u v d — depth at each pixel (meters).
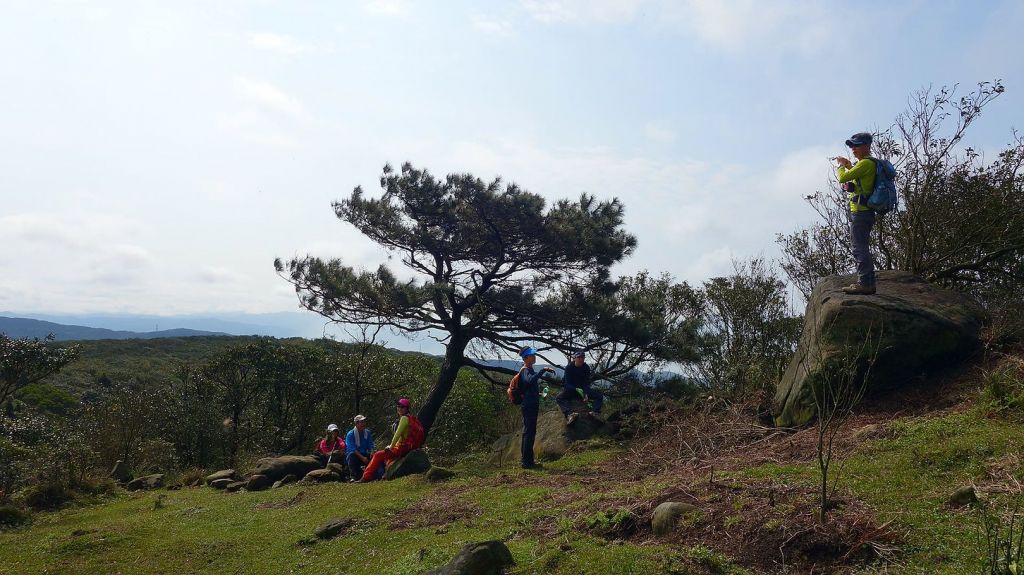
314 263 16.58
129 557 7.67
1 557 7.96
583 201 17.55
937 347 8.59
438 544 6.66
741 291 14.59
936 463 5.99
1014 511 4.72
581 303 15.70
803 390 8.95
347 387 22.48
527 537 6.37
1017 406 6.89
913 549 4.59
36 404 24.34
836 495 5.57
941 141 11.27
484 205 15.45
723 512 5.55
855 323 8.80
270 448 21.50
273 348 23.38
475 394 24.53
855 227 9.27
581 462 10.66
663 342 14.99
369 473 11.70
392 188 15.92
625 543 5.63
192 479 14.16
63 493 11.88
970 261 11.95
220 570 7.16
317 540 7.83
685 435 9.72
